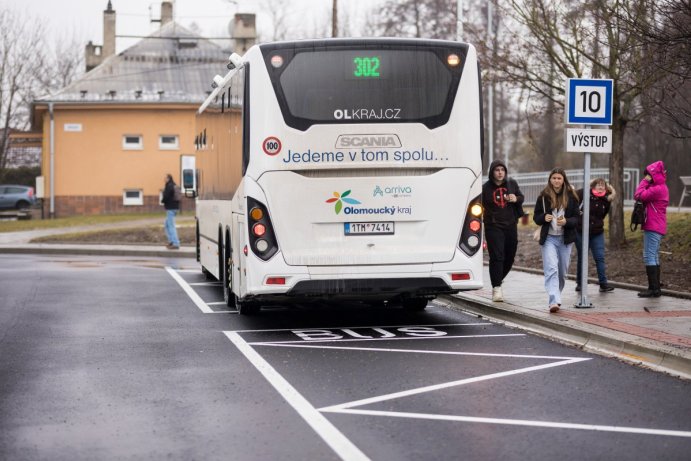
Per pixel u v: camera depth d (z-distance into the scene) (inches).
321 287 512.7
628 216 1080.2
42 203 2082.9
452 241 519.2
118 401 349.1
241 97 526.0
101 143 2103.8
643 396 352.8
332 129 510.0
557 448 279.6
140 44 2305.6
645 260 619.5
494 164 613.0
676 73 613.9
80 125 2098.9
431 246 518.0
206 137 814.5
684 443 286.0
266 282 509.7
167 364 428.5
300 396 354.9
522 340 493.7
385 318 591.8
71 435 298.4
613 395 354.9
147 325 564.7
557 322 510.3
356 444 284.0
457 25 967.0
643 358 429.7
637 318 522.3
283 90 509.4
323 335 518.0
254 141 509.7
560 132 2578.7
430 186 516.1
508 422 312.2
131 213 2106.3
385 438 291.1
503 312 576.7
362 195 512.4
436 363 425.1
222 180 654.5
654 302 593.6
